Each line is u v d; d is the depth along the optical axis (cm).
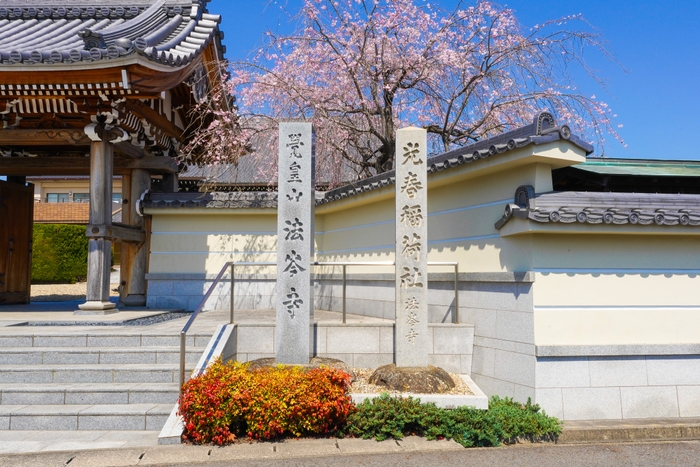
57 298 1653
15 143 980
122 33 1059
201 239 1164
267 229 1170
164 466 481
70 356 689
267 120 1195
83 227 2428
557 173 805
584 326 629
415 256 674
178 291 1148
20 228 1305
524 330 632
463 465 491
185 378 656
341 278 1097
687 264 665
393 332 743
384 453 519
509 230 641
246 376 561
